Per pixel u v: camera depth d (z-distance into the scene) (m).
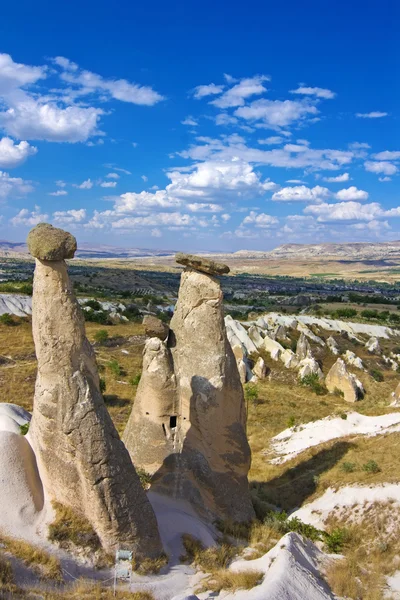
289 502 21.70
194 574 13.91
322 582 13.81
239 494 18.47
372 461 22.28
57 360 13.20
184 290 18.78
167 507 16.72
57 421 13.23
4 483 13.07
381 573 15.23
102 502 13.02
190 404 18.05
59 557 12.30
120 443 13.63
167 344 19.11
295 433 33.59
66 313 13.24
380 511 18.39
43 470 13.66
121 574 12.04
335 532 17.41
